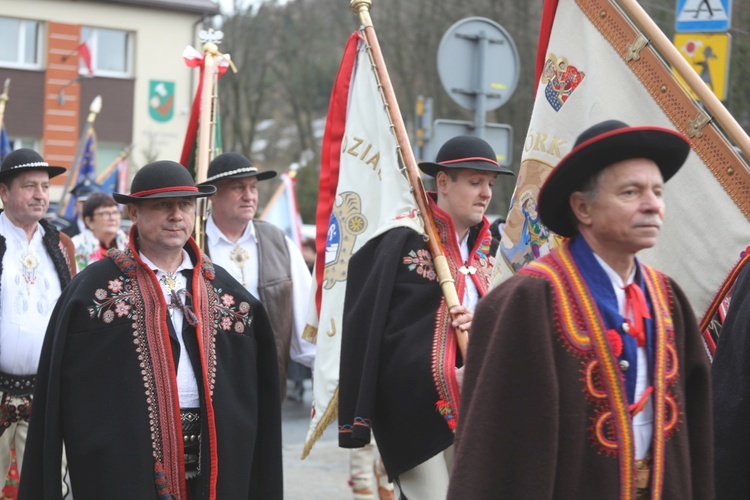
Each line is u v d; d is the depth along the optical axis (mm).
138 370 4898
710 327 4727
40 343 6375
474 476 3082
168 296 5066
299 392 13703
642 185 3197
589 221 3289
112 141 32594
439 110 29594
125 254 5086
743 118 14648
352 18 38719
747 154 4441
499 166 5469
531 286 3217
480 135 8742
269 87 41531
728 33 8359
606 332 3207
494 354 3152
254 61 39531
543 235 4977
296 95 40812
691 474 3357
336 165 6285
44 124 31797
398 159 5781
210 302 5160
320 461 9750
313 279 6496
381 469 7707
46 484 4867
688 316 3455
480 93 8695
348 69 6262
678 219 4691
